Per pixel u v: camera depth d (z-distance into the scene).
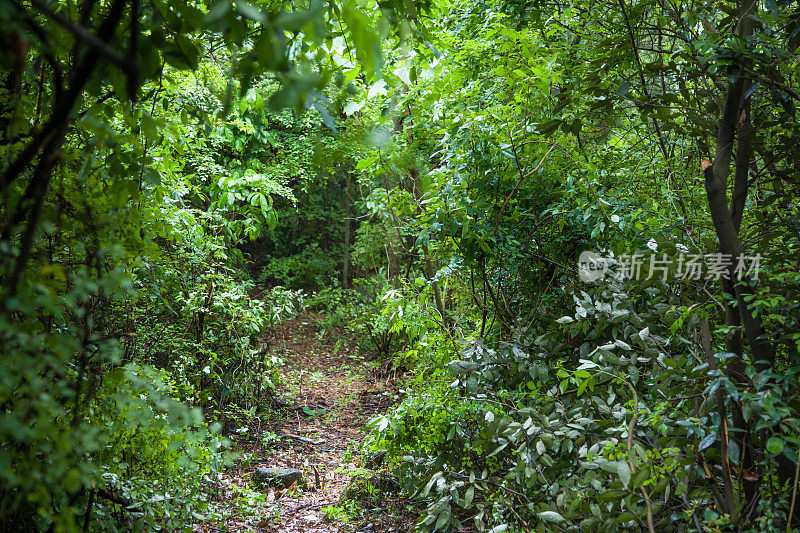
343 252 13.11
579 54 3.84
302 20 1.00
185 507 2.85
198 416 2.31
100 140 1.71
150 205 2.76
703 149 2.98
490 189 3.72
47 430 1.47
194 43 1.57
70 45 1.40
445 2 4.96
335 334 10.55
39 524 1.92
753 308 2.06
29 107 1.84
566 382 2.75
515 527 3.10
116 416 2.35
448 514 3.06
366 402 7.24
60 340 1.53
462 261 4.02
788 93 2.12
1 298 1.30
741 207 2.26
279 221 12.38
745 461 2.12
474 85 4.44
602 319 3.15
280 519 4.06
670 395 2.42
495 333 4.16
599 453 2.66
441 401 3.57
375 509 4.04
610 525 2.27
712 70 2.20
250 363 5.99
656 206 3.47
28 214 1.77
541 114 3.90
